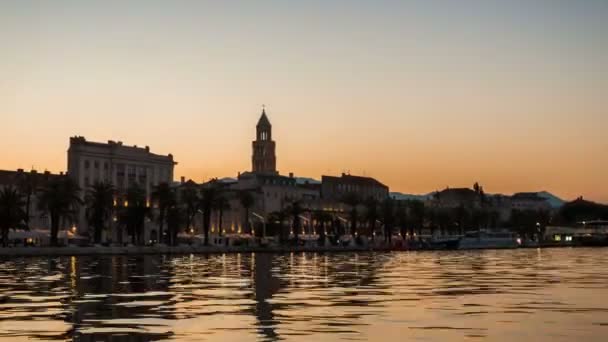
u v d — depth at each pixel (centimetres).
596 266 8381
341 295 4022
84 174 18862
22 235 13950
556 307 3331
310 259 11488
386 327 2639
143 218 16525
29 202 16250
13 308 3291
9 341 2327
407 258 12125
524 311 3159
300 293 4169
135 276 6078
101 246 14600
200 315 3008
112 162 19462
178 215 17350
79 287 4681
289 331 2538
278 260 10912
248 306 3381
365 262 9981
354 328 2612
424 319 2873
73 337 2409
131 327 2639
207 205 17862
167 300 3700
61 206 14400
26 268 7675
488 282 5234
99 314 3047
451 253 16288
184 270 7281
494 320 2844
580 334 2470
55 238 14425
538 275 6259
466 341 2322
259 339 2359
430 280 5497
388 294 4091
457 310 3200
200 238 18962
